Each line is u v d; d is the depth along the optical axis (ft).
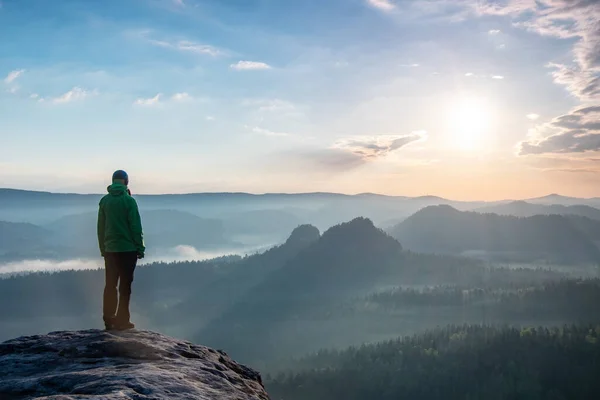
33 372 25.61
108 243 35.14
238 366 33.35
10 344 30.58
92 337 31.73
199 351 32.32
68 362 27.20
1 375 25.22
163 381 22.62
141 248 35.50
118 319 35.53
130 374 23.02
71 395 19.13
